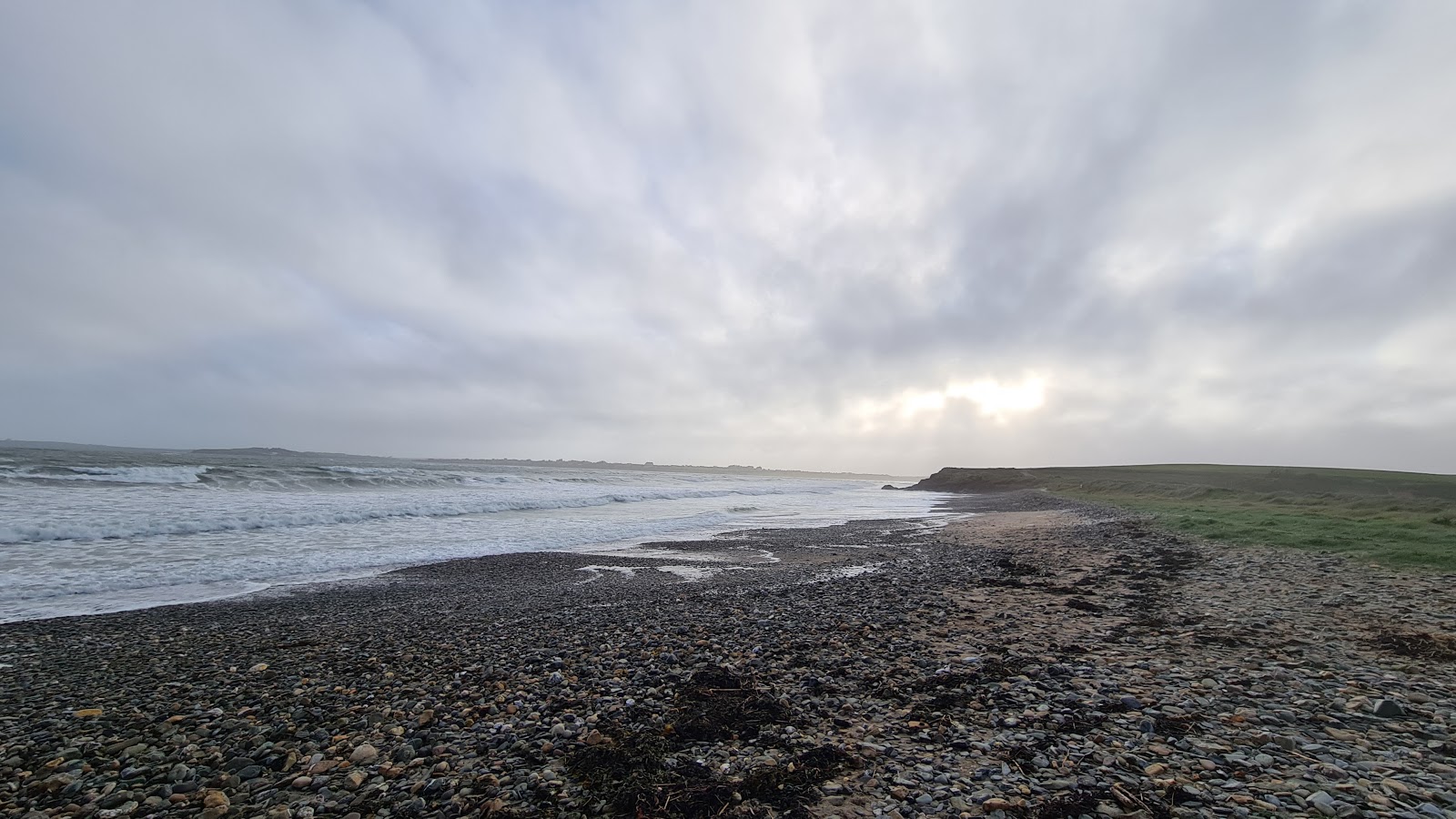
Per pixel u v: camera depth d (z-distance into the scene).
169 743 6.51
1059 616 11.39
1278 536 20.02
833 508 58.75
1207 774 4.96
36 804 5.23
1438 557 14.54
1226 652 8.45
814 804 4.88
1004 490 108.19
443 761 5.93
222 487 41.38
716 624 11.74
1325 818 4.20
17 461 41.03
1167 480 81.75
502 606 14.48
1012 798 4.79
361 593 16.25
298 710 7.43
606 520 38.28
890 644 9.73
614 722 6.81
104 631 11.88
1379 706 6.14
